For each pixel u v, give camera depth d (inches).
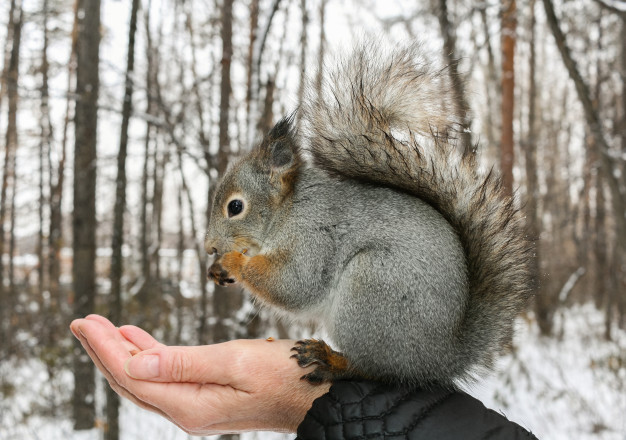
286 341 24.4
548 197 141.0
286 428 24.2
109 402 62.9
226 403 23.1
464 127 26.6
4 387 74.1
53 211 139.6
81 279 71.1
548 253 137.3
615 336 119.9
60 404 74.9
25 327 100.0
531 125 134.1
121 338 24.0
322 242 26.5
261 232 28.5
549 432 64.4
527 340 109.6
